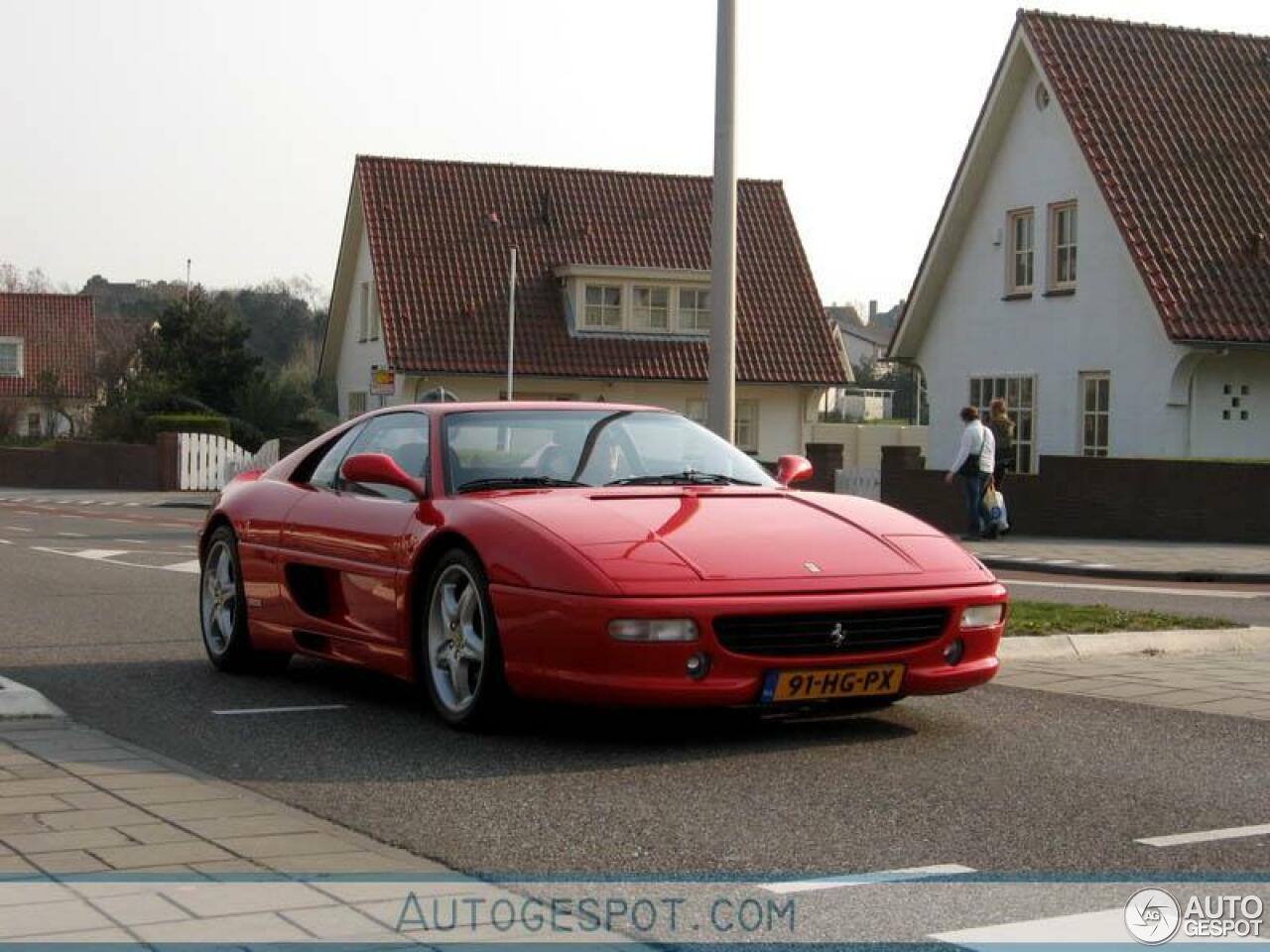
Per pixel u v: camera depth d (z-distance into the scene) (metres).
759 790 6.29
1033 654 10.05
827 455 31.59
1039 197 29.95
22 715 7.64
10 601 13.77
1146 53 30.11
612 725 7.68
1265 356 27.39
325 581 8.49
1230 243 27.45
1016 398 30.69
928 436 33.25
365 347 47.41
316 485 8.99
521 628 6.95
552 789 6.32
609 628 6.66
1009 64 30.00
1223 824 5.75
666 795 6.21
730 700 6.75
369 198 44.94
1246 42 31.08
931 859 5.27
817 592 6.88
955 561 7.38
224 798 6.07
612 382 44.03
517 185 46.53
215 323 54.72
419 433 8.38
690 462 8.40
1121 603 14.55
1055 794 6.21
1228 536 23.20
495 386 43.34
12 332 73.44
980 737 7.39
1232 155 28.81
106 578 16.14
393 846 5.45
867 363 103.25
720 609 6.69
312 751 7.12
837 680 6.93
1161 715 7.95
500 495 7.73
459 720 7.44
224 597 9.56
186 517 31.25
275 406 53.41
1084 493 24.41
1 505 36.59
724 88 12.31
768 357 45.38
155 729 7.67
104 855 5.22
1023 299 30.36
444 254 44.34
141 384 52.41
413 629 7.71
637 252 45.81
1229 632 10.71
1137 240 27.11
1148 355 27.31
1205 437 27.11
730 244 12.39
